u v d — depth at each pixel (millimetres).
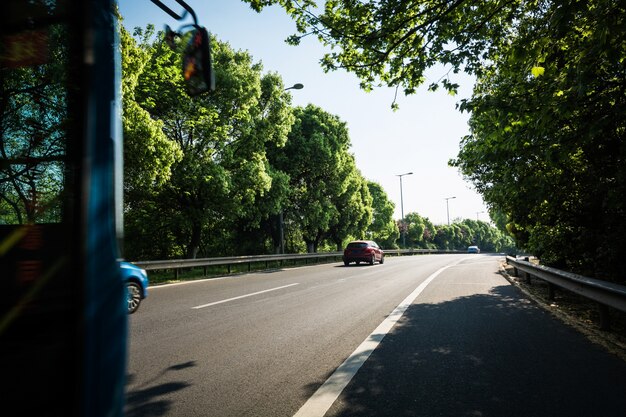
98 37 1872
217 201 21969
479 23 7160
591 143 7121
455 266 23891
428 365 4668
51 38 1802
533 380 4137
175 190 21719
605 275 10898
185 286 12875
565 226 10609
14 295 1650
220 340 5852
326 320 7301
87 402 1653
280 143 27359
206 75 2391
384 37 7570
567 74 5363
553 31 5445
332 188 35719
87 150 1756
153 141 15008
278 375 4336
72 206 1730
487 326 6793
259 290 11719
